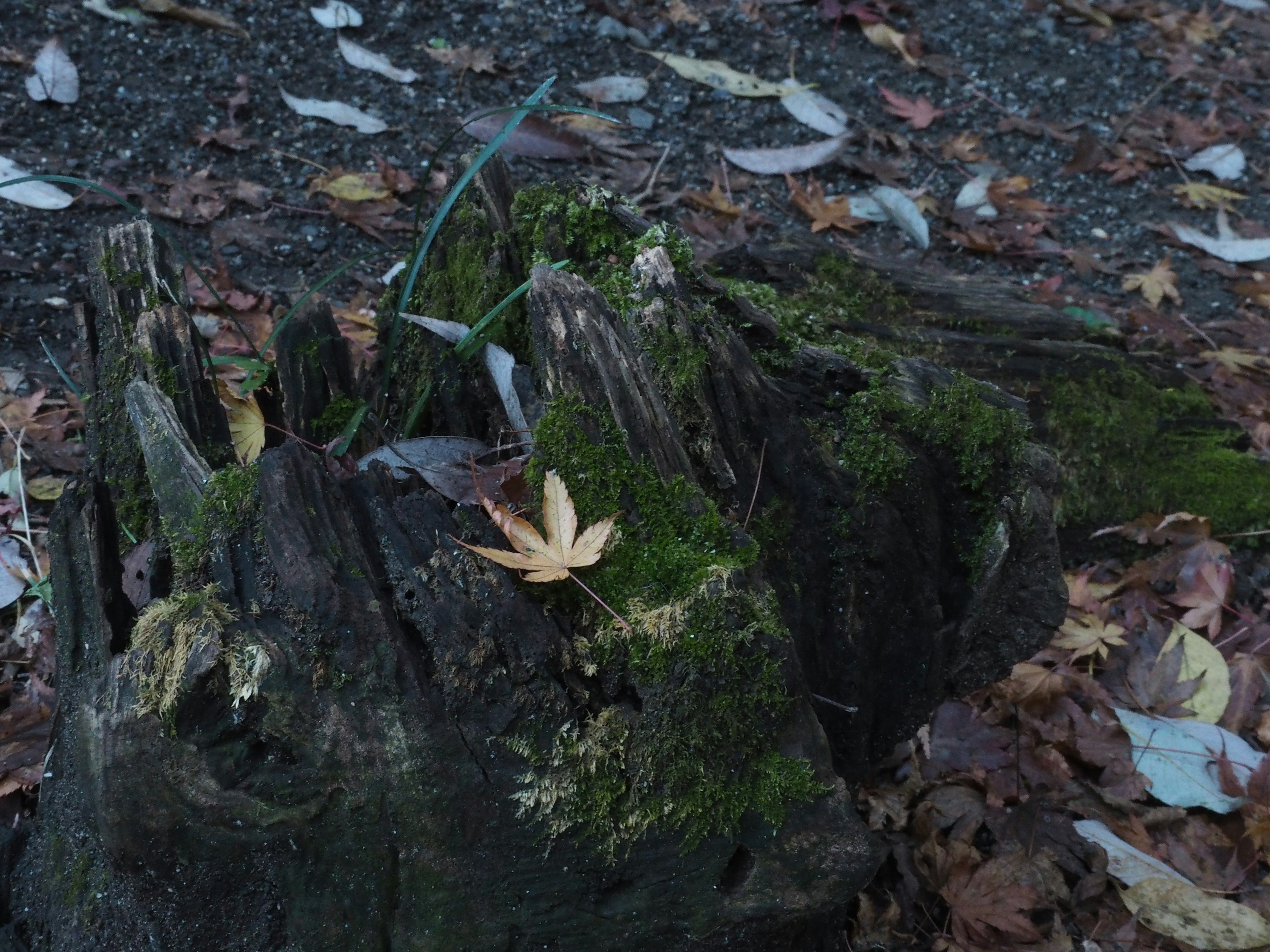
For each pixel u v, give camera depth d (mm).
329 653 1085
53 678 1957
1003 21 4840
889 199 3471
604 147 3779
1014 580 1646
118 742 1049
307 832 1077
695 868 1154
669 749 1143
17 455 2363
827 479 1567
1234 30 5098
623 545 1239
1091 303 3424
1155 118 4391
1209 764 2076
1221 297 3648
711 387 1511
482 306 1650
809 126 4109
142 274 1562
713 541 1263
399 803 1086
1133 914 1768
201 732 1056
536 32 4270
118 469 1464
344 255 3211
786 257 2543
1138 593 2459
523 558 1137
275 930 1108
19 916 1412
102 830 1046
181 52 3715
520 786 1112
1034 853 1854
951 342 2490
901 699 1679
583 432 1281
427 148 3648
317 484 1164
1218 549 2473
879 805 1931
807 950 1406
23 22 3590
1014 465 1616
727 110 4113
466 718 1118
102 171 3213
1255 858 1910
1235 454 2641
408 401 1732
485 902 1125
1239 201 4062
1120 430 2555
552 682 1152
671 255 1643
